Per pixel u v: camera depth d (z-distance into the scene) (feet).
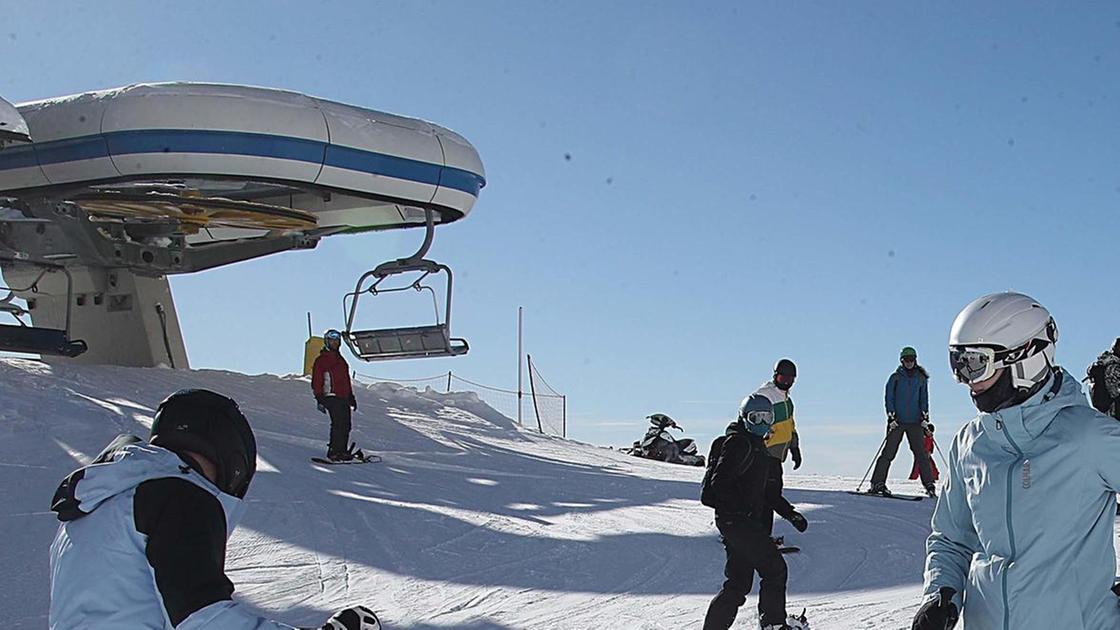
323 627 8.16
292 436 56.54
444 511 39.91
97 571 7.47
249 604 27.40
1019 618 9.64
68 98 59.31
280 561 32.07
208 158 57.41
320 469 48.03
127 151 57.26
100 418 50.57
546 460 59.36
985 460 10.05
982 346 9.86
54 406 52.01
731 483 20.52
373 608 26.68
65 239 69.51
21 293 73.56
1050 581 9.55
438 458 55.83
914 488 48.96
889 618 23.36
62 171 58.90
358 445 56.75
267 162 58.44
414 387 80.84
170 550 7.37
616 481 50.67
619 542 34.76
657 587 28.53
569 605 26.55
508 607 26.50
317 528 36.04
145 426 50.42
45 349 63.46
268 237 79.41
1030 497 9.64
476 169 67.92
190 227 72.13
